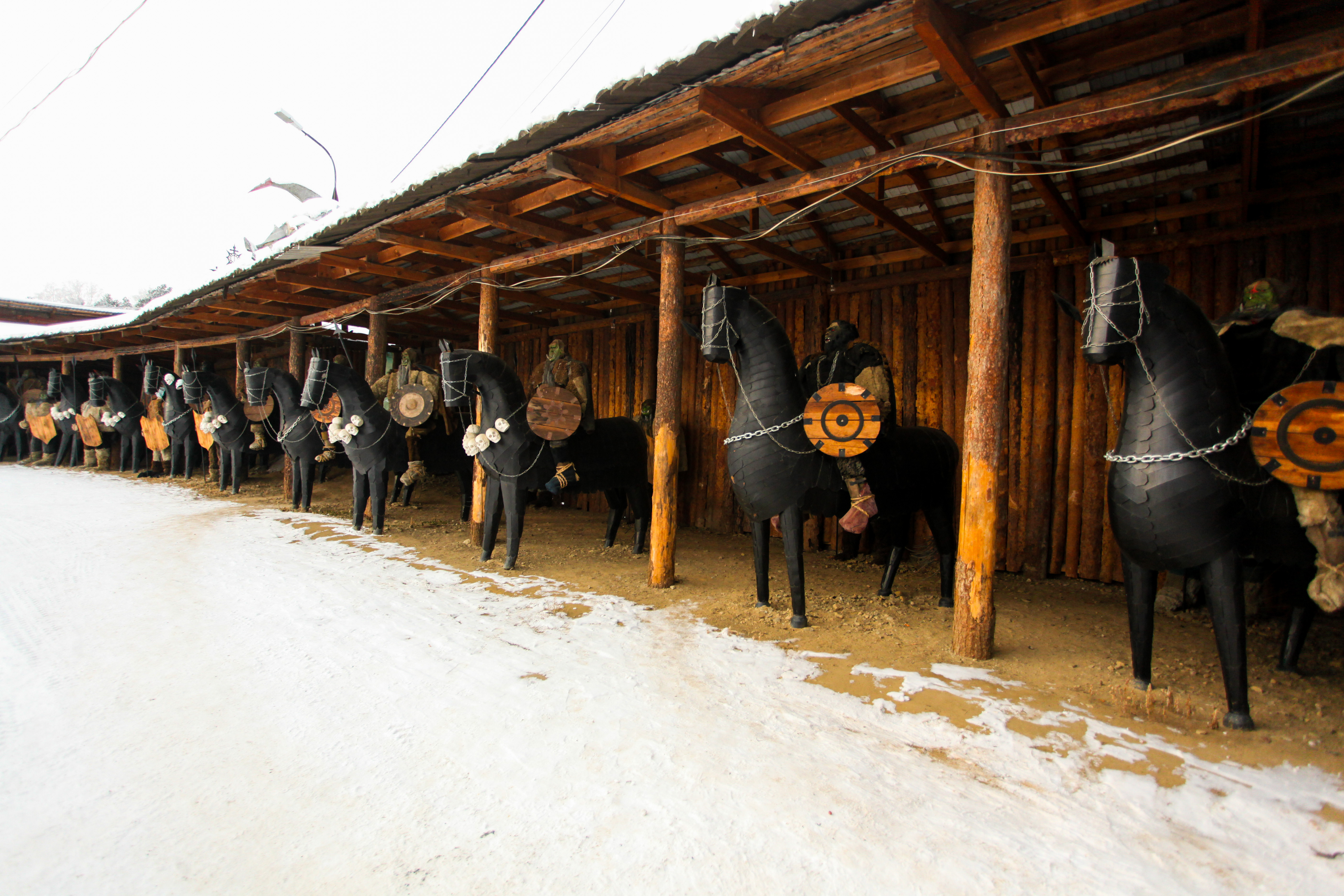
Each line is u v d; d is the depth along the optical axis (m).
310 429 10.05
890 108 5.16
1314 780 2.72
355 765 2.86
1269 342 3.58
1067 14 3.42
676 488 6.12
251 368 9.91
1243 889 2.10
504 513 10.83
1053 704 3.48
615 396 11.20
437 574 6.38
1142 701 3.47
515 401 6.84
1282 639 4.15
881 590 5.82
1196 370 3.23
